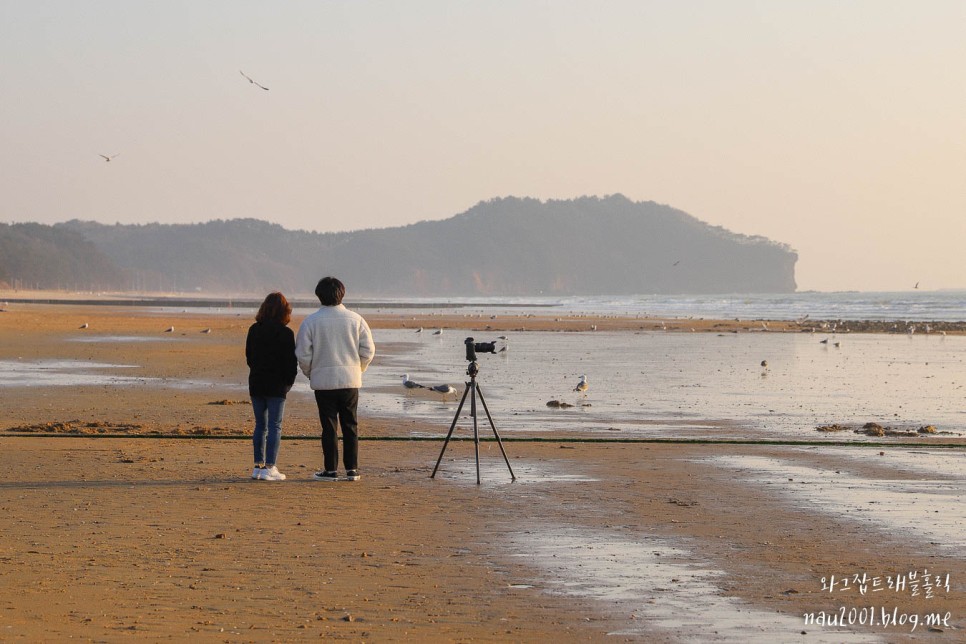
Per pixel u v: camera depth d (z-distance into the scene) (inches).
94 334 2974.9
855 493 591.5
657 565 422.3
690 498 575.2
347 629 333.7
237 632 328.2
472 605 363.6
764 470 679.7
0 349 2208.4
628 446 802.2
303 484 620.4
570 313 6279.5
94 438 830.5
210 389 1328.7
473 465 701.3
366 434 880.3
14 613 345.1
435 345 2635.3
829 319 4884.4
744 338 3046.3
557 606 363.3
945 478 647.8
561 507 547.5
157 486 606.9
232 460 716.0
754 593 381.1
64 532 477.7
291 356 637.3
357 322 639.8
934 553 443.2
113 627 331.3
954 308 6648.6
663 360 2014.0
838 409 1136.8
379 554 438.9
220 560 426.3
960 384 1473.9
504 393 1312.7
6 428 900.0
